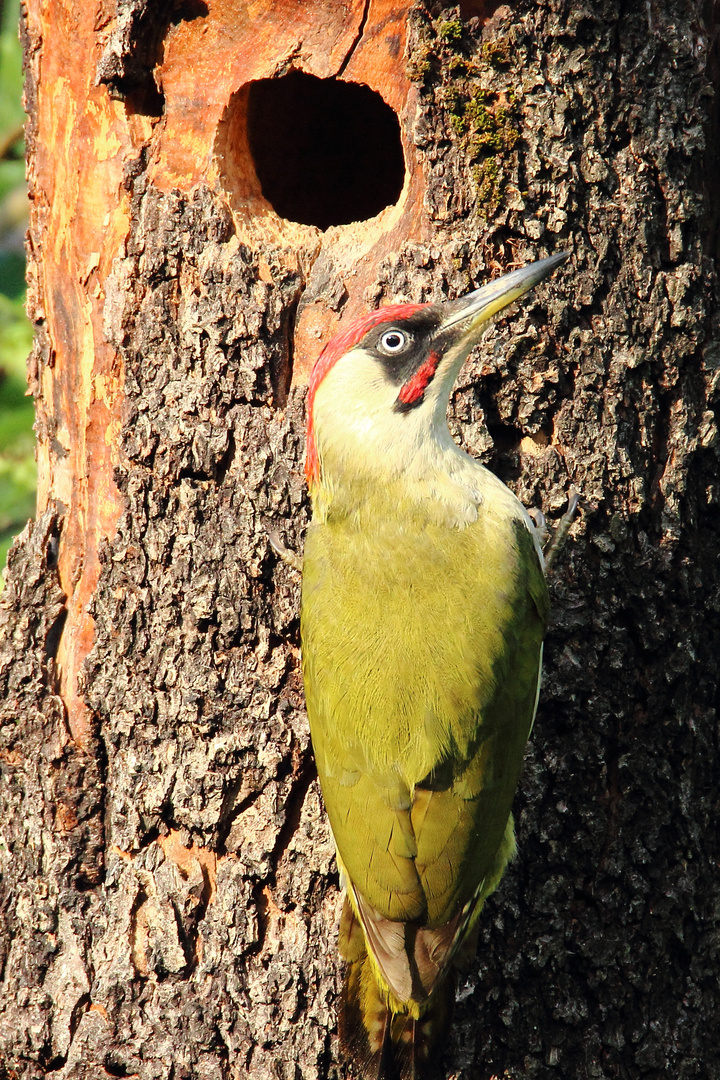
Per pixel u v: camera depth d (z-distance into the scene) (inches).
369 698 305.1
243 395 341.7
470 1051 329.7
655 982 339.9
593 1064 333.4
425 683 304.7
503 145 333.4
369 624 313.1
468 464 327.6
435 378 321.7
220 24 344.5
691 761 346.0
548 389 336.2
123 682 346.3
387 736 302.4
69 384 366.3
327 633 315.3
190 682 339.3
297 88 399.9
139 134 351.6
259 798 337.1
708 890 347.9
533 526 329.7
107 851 350.0
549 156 334.0
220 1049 333.7
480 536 319.6
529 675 315.6
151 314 347.3
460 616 311.4
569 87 334.0
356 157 427.5
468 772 301.7
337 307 342.6
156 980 338.3
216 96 346.6
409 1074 309.4
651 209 339.3
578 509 336.8
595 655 336.8
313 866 335.0
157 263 345.7
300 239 350.0
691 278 342.6
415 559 318.0
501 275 336.5
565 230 335.0
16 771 363.9
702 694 350.6
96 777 352.5
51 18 362.3
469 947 313.7
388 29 338.3
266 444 340.8
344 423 324.5
